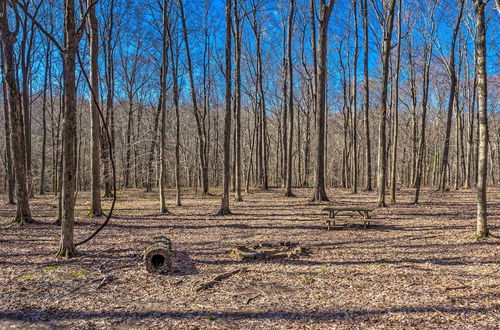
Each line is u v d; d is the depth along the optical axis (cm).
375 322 432
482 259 694
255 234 1024
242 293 545
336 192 2436
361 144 4197
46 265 703
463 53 2625
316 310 473
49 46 2527
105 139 2261
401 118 4175
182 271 666
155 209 1591
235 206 1695
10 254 787
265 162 2678
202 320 450
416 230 1027
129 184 3378
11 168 1767
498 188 2645
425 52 1950
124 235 1018
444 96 3372
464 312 450
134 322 449
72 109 750
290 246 860
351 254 771
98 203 1359
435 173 4188
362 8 2058
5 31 1096
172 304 505
